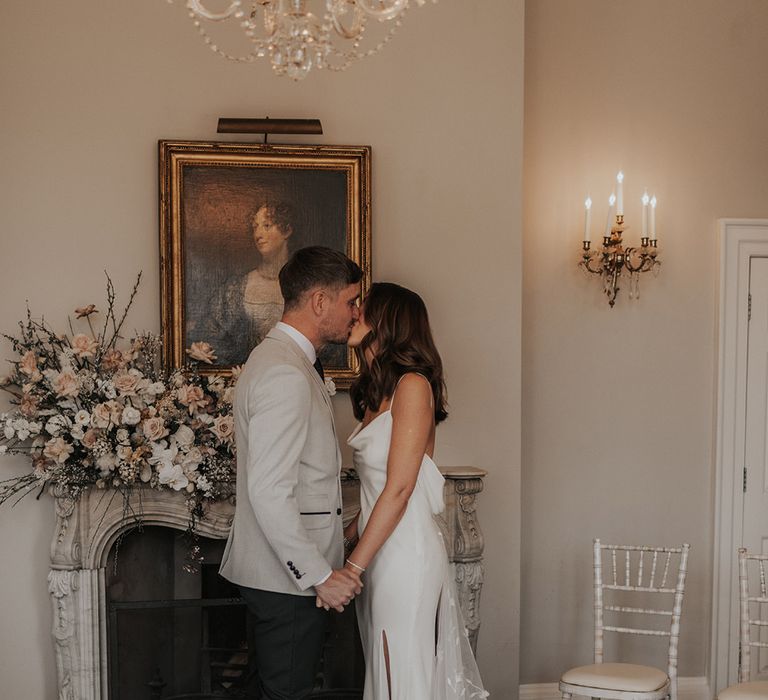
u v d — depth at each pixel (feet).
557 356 13.88
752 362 14.24
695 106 14.20
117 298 11.84
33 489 11.43
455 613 9.55
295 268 9.06
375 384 9.27
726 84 14.28
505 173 12.49
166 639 11.51
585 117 13.97
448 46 12.40
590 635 13.96
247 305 11.89
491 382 12.47
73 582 10.94
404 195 12.34
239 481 9.04
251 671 11.55
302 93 12.16
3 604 11.61
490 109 12.46
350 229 12.04
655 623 14.11
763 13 14.34
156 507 11.07
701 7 14.23
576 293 13.93
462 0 12.42
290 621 8.75
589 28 13.99
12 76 11.66
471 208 12.43
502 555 12.51
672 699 11.86
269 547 8.77
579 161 13.94
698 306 14.21
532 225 13.84
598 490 13.98
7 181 11.64
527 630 13.83
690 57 14.20
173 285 11.73
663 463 14.12
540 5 13.88
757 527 14.19
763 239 14.24
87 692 10.98
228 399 10.96
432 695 9.09
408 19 12.34
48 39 11.73
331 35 12.17
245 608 11.62
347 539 10.33
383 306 9.37
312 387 8.86
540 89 13.88
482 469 12.36
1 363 11.59
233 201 11.87
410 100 12.34
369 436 9.31
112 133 11.83
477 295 12.45
